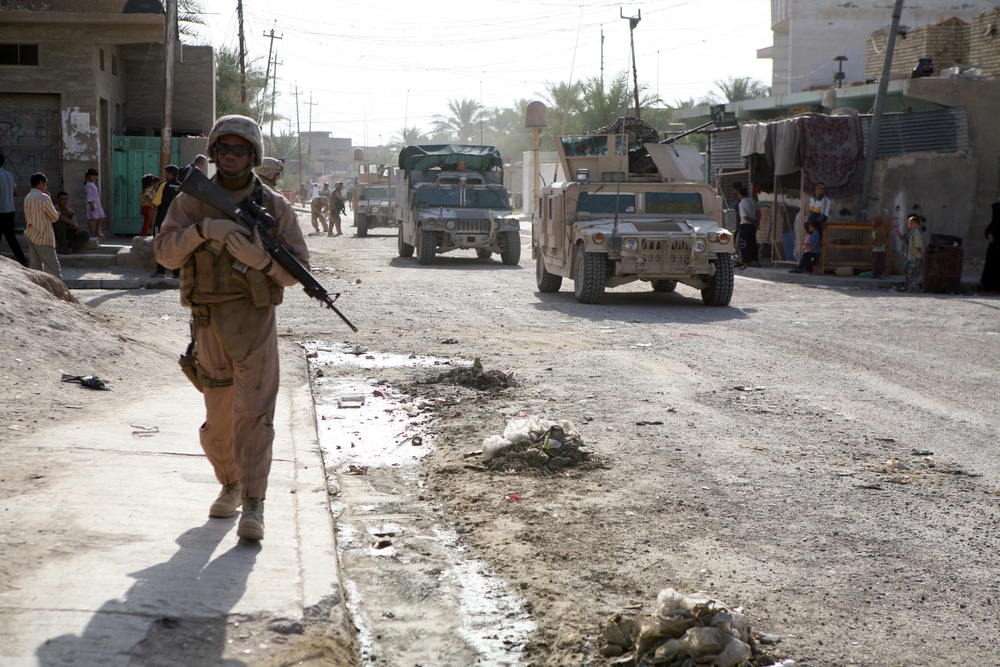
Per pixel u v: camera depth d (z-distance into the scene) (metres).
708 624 3.28
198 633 3.01
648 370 8.98
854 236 19.95
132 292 14.20
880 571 4.18
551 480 5.49
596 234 13.98
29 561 3.42
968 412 7.36
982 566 4.26
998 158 20.19
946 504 5.12
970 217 20.31
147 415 5.94
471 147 23.67
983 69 23.72
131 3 21.48
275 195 3.77
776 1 34.72
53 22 19.59
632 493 5.25
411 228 22.62
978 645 3.51
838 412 7.33
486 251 24.09
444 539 4.53
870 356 9.89
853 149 20.88
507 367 9.05
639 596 3.88
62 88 20.08
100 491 4.30
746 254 22.06
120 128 24.41
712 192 15.33
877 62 27.64
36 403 5.94
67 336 7.45
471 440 6.35
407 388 7.96
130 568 3.43
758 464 5.86
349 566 4.16
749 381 8.52
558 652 3.40
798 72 32.59
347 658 3.09
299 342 10.22
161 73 25.61
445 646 3.44
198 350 3.79
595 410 7.29
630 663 3.30
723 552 4.38
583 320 12.52
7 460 4.69
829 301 15.32
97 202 19.52
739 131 24.45
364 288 16.05
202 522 3.99
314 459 5.27
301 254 3.78
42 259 12.68
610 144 16.02
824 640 3.51
